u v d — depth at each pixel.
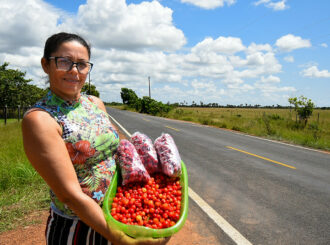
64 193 1.18
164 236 1.33
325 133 16.91
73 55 1.34
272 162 7.95
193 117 31.28
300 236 3.56
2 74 24.98
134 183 1.95
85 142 1.33
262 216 4.15
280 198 4.95
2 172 5.18
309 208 4.52
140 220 1.54
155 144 2.28
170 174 2.03
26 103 27.05
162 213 1.72
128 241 1.26
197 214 4.15
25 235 3.18
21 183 4.93
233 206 4.52
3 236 3.15
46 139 1.17
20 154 6.79
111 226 1.24
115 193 1.71
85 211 1.18
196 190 5.29
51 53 1.34
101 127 1.46
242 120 25.06
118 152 1.88
